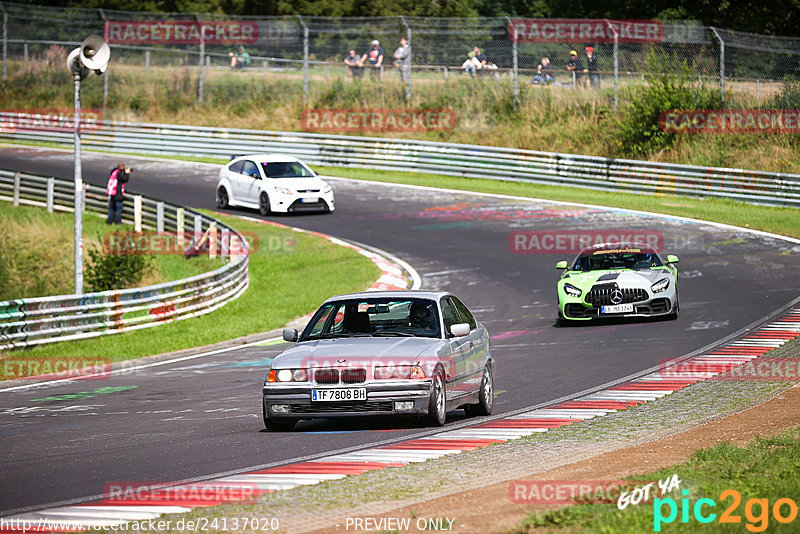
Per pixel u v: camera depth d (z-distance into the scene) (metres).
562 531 14.77
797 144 95.88
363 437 25.58
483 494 18.12
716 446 21.67
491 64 122.44
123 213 84.50
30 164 105.31
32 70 133.38
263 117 121.62
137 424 29.38
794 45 105.00
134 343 48.81
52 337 49.12
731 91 101.94
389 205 87.69
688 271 60.56
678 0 139.12
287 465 22.22
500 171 98.81
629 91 104.75
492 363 30.38
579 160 94.00
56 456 24.64
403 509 17.22
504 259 66.75
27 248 75.81
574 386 33.22
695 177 87.69
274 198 82.06
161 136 114.12
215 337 49.47
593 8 140.50
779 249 66.06
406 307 28.23
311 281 63.75
